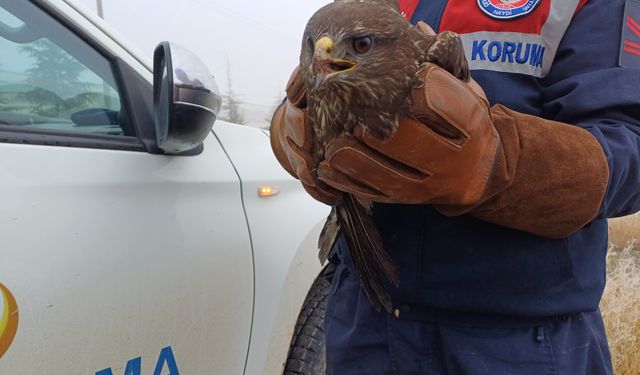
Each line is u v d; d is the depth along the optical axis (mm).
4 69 1285
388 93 808
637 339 2732
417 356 1160
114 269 1305
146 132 1515
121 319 1310
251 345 1698
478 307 1072
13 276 1129
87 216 1280
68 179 1273
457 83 842
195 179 1592
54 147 1290
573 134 935
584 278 1084
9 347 1110
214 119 1419
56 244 1209
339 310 1352
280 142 1247
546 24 1074
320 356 2008
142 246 1380
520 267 1048
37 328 1154
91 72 1473
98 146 1384
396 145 840
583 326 1140
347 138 875
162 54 1387
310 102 904
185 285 1475
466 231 1075
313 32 847
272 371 1786
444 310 1125
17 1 1344
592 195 914
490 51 1117
